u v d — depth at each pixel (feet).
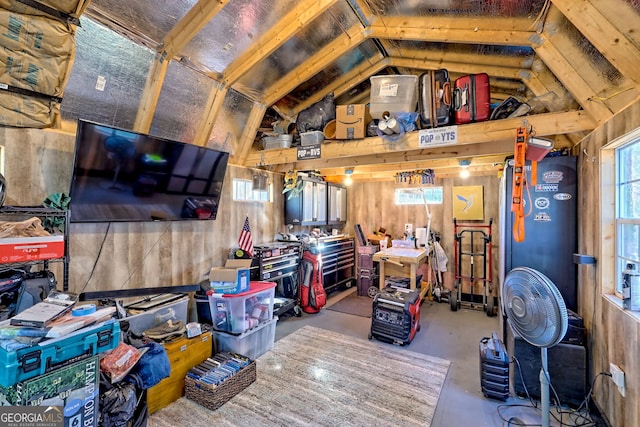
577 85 7.29
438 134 9.54
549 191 9.29
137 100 8.79
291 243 15.05
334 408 7.60
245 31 8.72
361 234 19.03
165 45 8.15
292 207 16.20
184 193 10.08
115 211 8.45
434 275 18.37
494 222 17.42
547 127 8.16
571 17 5.98
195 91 9.80
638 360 5.74
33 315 4.80
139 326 8.52
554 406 7.86
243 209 13.70
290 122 13.94
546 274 9.30
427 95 9.66
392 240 19.07
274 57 10.10
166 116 9.73
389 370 9.50
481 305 16.58
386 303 11.66
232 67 9.75
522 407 7.82
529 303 6.17
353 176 19.67
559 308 5.66
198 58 9.02
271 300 10.89
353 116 10.93
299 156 12.06
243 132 12.43
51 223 7.00
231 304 9.45
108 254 8.91
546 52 7.58
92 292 8.18
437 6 8.04
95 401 5.26
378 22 9.30
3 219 6.73
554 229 9.22
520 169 7.54
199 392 7.67
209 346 9.02
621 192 7.09
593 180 7.86
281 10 8.45
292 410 7.50
